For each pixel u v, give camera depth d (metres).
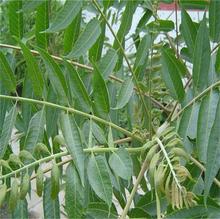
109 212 0.54
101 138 0.63
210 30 0.71
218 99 0.60
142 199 0.65
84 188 0.56
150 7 0.94
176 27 0.95
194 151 0.71
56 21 0.70
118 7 0.96
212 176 0.54
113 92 0.83
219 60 0.65
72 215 0.54
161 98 1.08
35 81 0.62
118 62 0.82
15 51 0.79
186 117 0.67
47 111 0.71
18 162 0.55
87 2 0.97
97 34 0.72
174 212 0.54
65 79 0.63
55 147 0.65
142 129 0.82
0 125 0.71
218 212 0.54
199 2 0.88
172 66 0.71
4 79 0.62
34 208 1.63
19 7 0.78
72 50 0.71
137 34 0.99
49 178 0.63
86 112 0.65
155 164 0.53
